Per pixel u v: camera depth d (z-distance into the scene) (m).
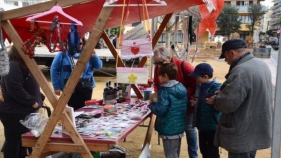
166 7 2.94
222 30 28.69
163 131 2.63
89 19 2.71
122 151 3.30
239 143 2.18
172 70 2.61
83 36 3.30
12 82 2.58
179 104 2.62
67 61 3.55
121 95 3.41
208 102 2.38
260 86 2.14
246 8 33.00
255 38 33.97
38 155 2.07
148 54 2.24
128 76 2.43
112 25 3.36
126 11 2.39
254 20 32.59
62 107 2.02
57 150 2.06
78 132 2.17
